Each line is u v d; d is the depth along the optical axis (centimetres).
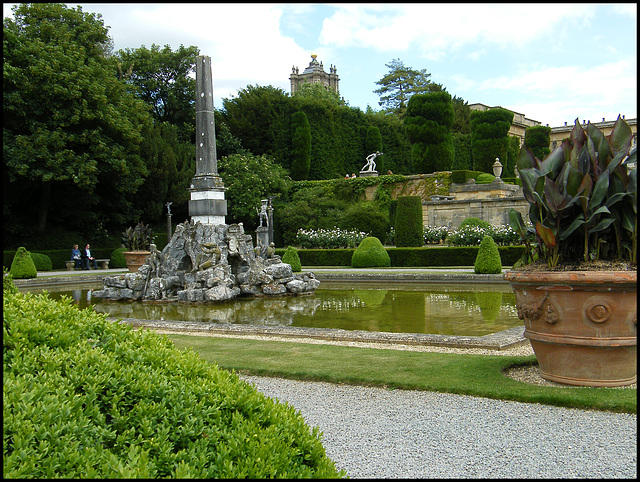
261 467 236
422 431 397
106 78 2838
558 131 5666
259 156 4072
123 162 2806
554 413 426
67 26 2805
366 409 452
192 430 249
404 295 1435
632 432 383
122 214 3328
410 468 335
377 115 5150
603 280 431
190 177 3488
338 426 412
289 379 553
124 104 2956
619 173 456
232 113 4356
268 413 280
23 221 3000
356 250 2436
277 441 256
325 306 1226
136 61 3881
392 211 3669
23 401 223
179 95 4038
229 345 712
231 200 3838
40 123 2589
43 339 276
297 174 4431
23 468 200
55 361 258
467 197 3578
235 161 3856
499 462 341
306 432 279
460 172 3666
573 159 473
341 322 977
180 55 3975
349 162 4838
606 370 462
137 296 1427
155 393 265
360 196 3981
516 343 693
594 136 474
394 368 567
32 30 2694
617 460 339
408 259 2352
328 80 9431
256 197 3797
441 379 518
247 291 1417
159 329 896
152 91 3959
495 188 3453
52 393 240
